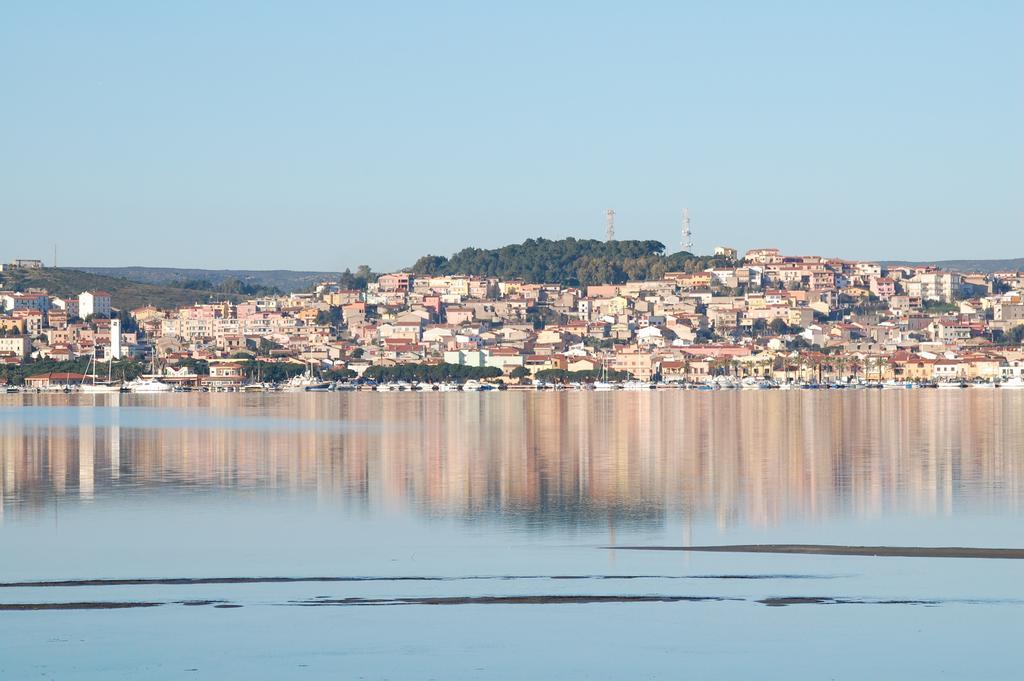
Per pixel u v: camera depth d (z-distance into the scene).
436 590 101.69
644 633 89.44
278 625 91.38
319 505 159.75
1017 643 86.56
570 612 94.62
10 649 86.06
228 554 120.62
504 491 174.88
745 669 82.25
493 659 84.19
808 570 108.25
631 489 176.00
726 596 98.81
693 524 139.50
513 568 110.94
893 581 103.44
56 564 115.50
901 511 149.38
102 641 87.81
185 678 80.94
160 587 103.19
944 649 85.50
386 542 128.00
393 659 84.25
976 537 127.88
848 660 83.69
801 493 169.25
